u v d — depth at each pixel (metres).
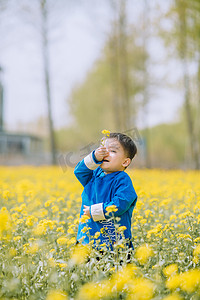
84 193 3.08
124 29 19.11
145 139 21.72
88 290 2.12
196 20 14.86
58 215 4.00
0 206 4.91
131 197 2.83
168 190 5.88
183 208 4.39
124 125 20.83
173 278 2.29
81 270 2.46
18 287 2.30
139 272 2.46
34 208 4.70
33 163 27.73
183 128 43.75
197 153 16.69
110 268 2.49
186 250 3.00
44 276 2.47
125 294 2.27
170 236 3.20
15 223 3.17
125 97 20.55
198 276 2.28
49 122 19.55
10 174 10.68
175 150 46.31
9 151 33.75
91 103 42.19
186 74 16.12
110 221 2.82
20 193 5.57
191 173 11.90
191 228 3.25
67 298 2.23
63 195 5.78
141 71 22.12
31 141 36.31
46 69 19.23
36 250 2.70
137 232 3.46
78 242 2.97
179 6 14.70
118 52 20.11
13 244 2.87
